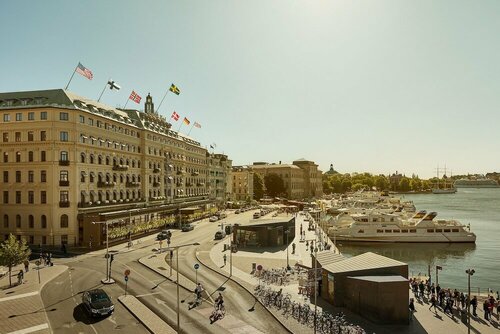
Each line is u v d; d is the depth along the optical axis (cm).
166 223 9544
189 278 4847
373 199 18938
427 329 3253
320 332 3155
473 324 3394
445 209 18775
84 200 7250
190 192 13150
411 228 9312
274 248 7181
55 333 3102
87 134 7469
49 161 6894
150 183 9969
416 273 6431
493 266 7000
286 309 3675
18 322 3322
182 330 3166
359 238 9338
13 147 7069
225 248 6944
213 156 16288
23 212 6988
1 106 7231
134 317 3478
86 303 3622
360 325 3331
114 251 6569
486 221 13638
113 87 8025
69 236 6975
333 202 17638
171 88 9269
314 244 7588
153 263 5669
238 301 3938
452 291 4912
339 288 3788
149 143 10000
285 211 14688
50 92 7425
